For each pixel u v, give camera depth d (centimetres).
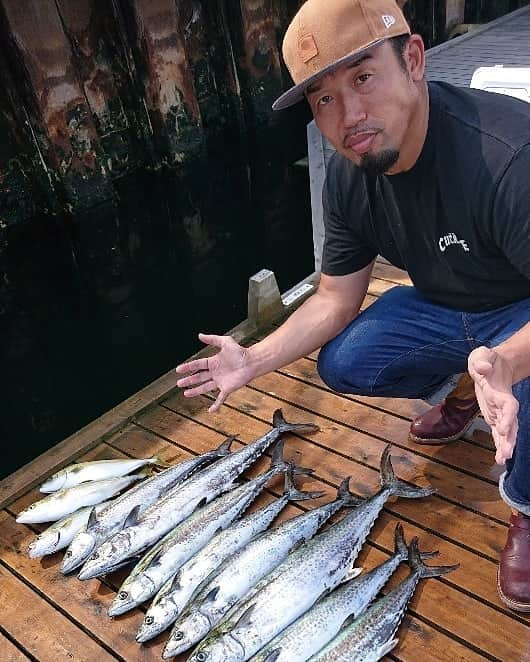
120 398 491
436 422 280
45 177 770
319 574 224
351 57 177
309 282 416
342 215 244
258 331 382
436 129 199
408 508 256
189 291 659
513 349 174
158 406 336
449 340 244
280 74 1025
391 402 310
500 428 155
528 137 185
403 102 187
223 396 238
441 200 204
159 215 859
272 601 215
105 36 810
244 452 285
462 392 270
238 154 1002
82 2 772
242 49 955
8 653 227
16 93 728
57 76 741
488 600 219
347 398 318
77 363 555
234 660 201
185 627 212
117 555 245
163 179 915
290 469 272
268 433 294
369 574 223
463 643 208
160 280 696
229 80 970
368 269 261
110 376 524
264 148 1030
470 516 249
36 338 609
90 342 588
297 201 849
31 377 543
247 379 240
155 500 273
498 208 189
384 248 241
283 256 705
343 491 258
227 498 263
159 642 222
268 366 245
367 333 256
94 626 231
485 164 189
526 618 212
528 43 674
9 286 707
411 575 222
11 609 242
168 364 528
